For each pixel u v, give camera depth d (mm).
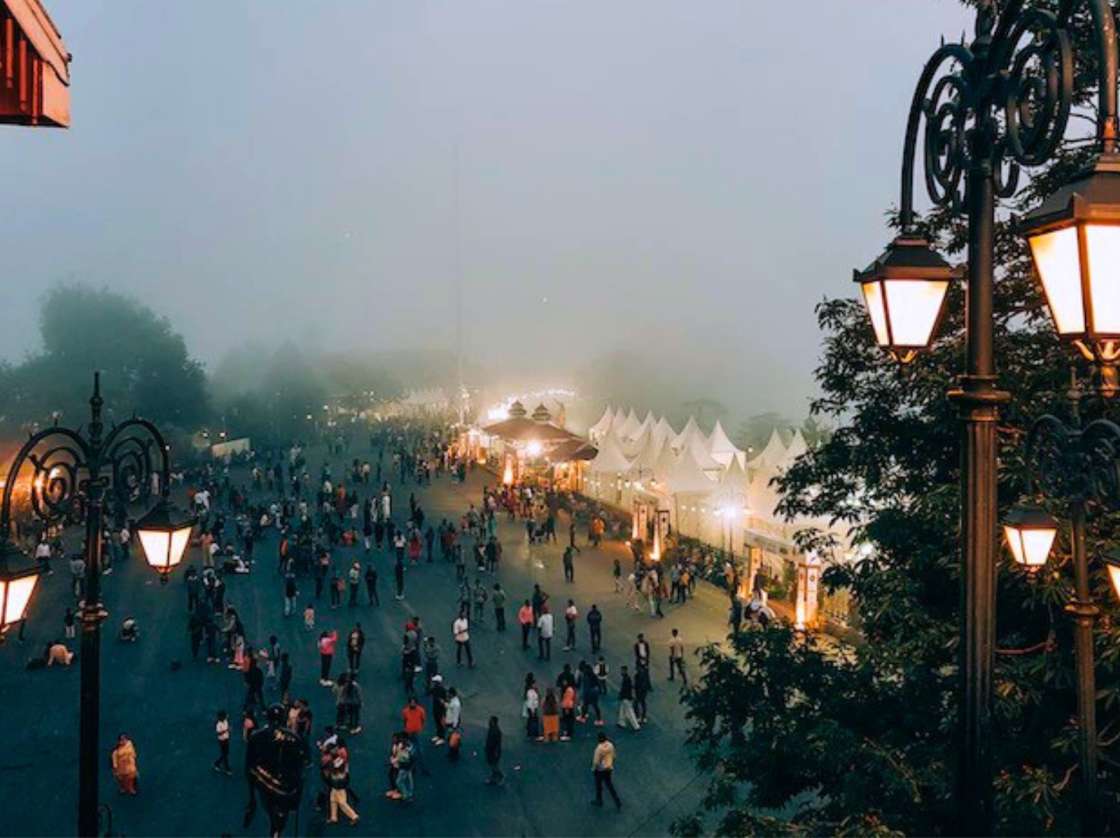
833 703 8984
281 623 27688
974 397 3670
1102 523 7523
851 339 10391
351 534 38812
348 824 15125
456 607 29734
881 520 9211
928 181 4133
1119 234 2770
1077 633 5402
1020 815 6973
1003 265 9188
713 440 42594
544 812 15594
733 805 9234
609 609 29484
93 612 8258
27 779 16719
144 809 15523
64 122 5086
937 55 4023
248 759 12297
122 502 8766
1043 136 3182
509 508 46188
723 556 33375
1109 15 2934
